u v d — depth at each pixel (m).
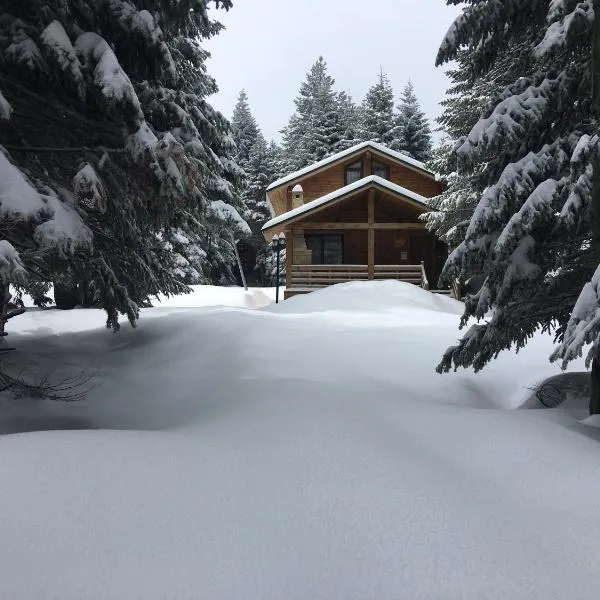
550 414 5.34
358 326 11.98
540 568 2.65
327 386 6.68
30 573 2.55
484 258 6.26
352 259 26.05
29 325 14.34
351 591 2.47
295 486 3.50
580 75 6.03
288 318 13.05
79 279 9.23
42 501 3.19
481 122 6.07
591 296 4.67
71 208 7.12
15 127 8.21
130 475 3.60
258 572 2.60
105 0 7.82
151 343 10.84
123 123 7.68
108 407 7.21
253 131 66.25
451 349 6.63
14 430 6.18
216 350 9.51
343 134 52.03
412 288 18.59
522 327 6.80
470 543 2.87
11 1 7.59
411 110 53.62
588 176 5.32
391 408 5.59
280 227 22.08
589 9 5.64
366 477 3.64
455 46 6.53
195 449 4.14
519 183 5.91
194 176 7.72
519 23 6.47
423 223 22.75
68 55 6.86
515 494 3.50
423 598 2.42
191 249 30.33
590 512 3.25
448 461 4.07
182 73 12.69
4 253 5.75
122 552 2.73
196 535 2.91
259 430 4.70
